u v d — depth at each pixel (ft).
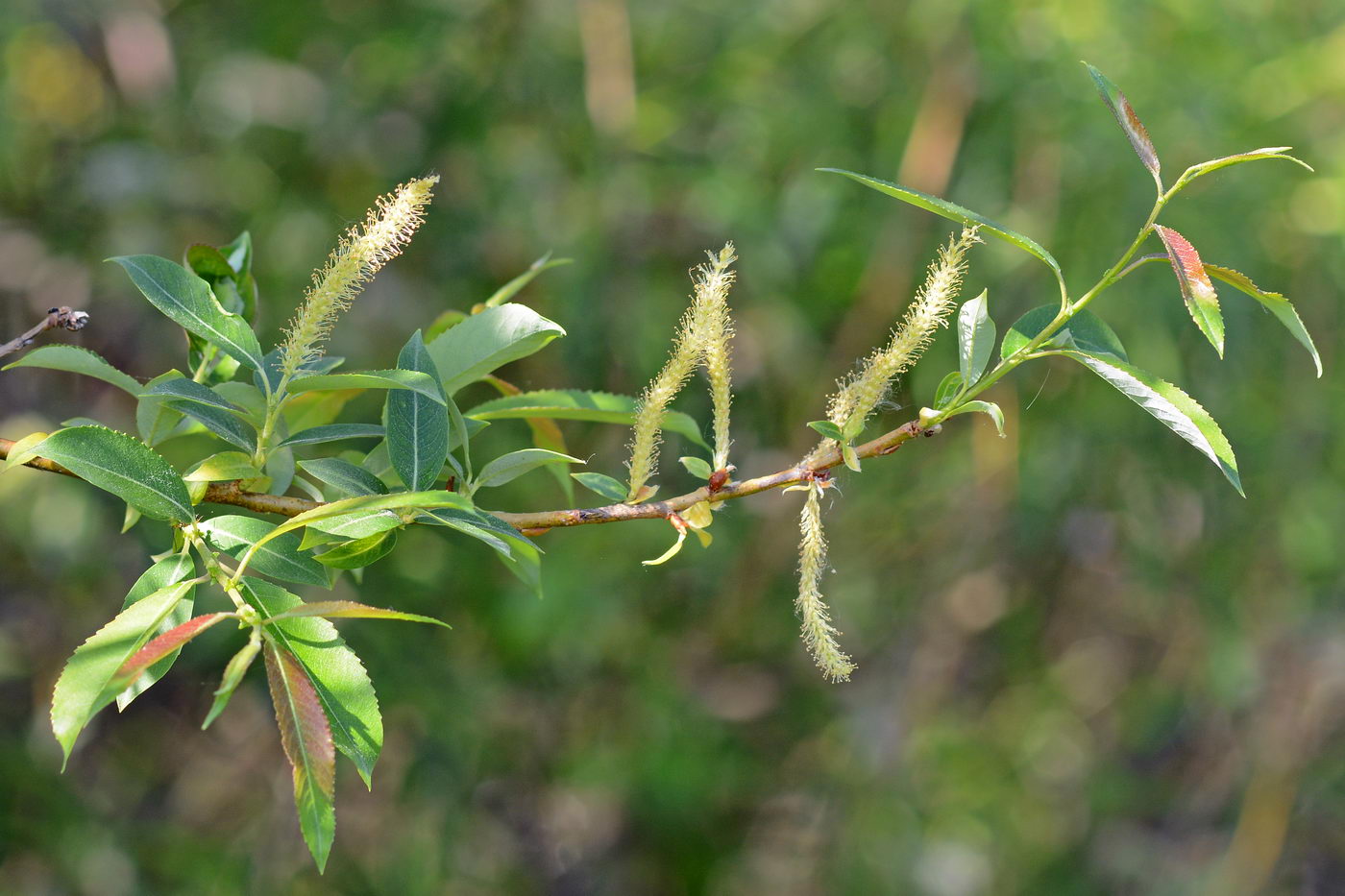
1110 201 4.53
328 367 2.46
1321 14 4.87
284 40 5.43
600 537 5.09
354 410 4.91
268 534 2.28
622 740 5.50
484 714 5.24
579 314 4.99
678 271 5.23
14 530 5.03
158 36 5.44
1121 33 4.56
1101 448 5.04
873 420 5.00
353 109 5.29
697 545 5.27
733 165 5.16
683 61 5.43
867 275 5.00
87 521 5.04
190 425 2.49
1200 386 4.85
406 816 5.32
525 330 2.44
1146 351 4.50
